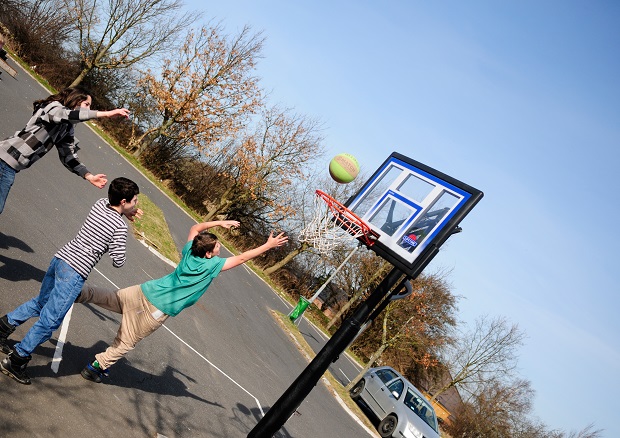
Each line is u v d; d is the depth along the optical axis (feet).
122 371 19.72
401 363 127.24
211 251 16.71
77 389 16.26
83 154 65.21
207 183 133.90
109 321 23.00
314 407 42.68
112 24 117.91
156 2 118.83
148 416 17.90
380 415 52.31
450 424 137.08
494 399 129.49
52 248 26.25
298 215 131.95
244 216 133.69
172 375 23.08
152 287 16.56
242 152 123.24
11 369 14.26
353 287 136.98
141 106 123.54
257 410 27.84
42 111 16.28
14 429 12.60
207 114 118.93
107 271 30.42
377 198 20.83
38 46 114.21
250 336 48.57
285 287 136.98
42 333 14.25
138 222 51.19
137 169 105.60
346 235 20.42
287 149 124.26
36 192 34.06
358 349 131.85
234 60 116.67
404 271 17.74
